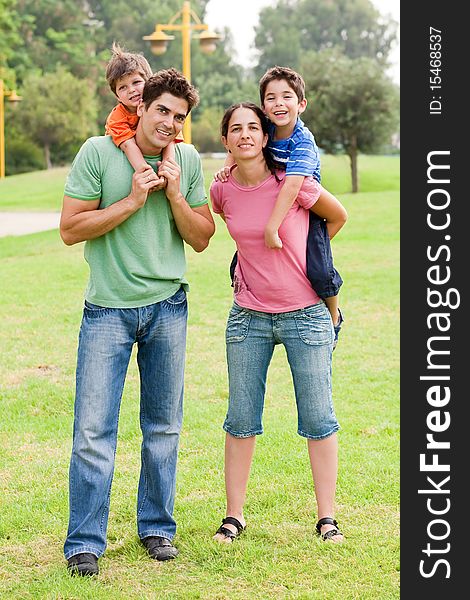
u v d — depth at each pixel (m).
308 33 90.69
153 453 3.99
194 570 3.82
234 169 4.03
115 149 3.84
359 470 4.98
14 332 8.95
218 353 8.00
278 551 3.96
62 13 74.31
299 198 3.91
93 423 3.84
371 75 30.42
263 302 4.05
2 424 5.98
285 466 5.04
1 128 41.91
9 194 32.78
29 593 3.61
